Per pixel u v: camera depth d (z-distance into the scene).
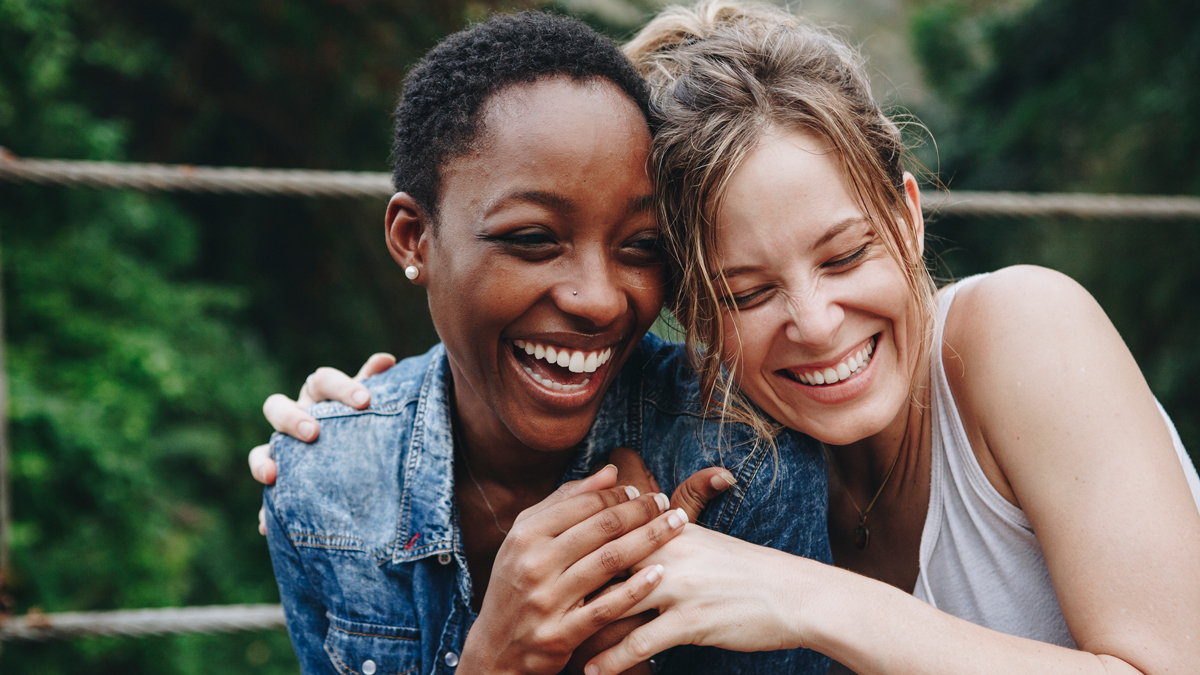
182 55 7.65
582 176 1.19
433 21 7.93
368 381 1.66
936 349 1.43
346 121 8.38
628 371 1.56
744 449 1.43
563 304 1.21
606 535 1.25
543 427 1.32
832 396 1.33
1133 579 1.15
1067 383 1.25
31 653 5.14
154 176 2.21
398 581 1.52
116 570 5.50
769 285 1.27
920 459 1.49
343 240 8.73
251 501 7.04
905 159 1.61
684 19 1.61
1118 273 8.73
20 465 5.08
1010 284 1.37
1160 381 7.94
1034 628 1.43
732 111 1.25
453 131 1.24
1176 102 8.61
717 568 1.25
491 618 1.27
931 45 13.54
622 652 1.25
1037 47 11.59
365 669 1.51
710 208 1.24
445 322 1.32
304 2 7.64
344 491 1.54
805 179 1.22
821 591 1.21
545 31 1.24
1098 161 9.66
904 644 1.15
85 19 6.98
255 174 2.23
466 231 1.24
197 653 5.91
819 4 17.27
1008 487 1.37
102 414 5.54
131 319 6.43
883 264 1.28
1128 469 1.20
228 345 7.29
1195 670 1.10
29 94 5.96
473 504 1.57
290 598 1.59
